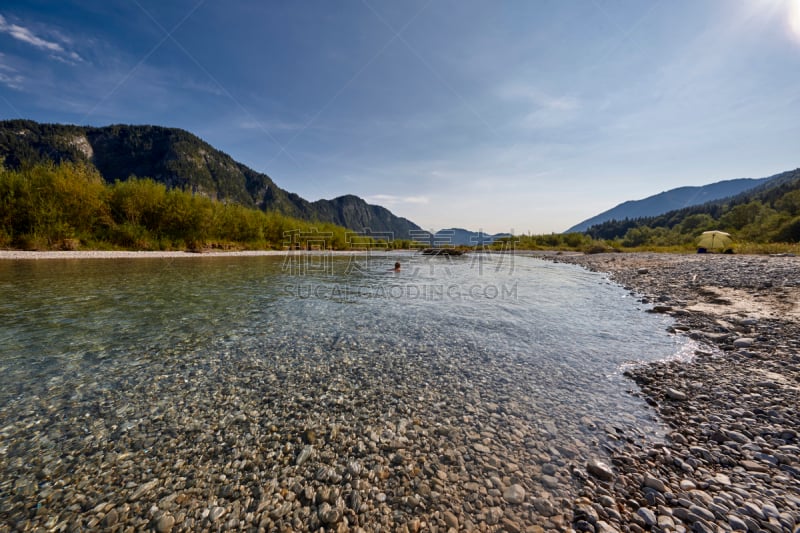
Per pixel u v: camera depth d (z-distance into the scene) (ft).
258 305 24.91
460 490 7.18
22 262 43.93
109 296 25.94
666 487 7.31
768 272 32.83
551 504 6.82
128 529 6.05
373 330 19.12
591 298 29.81
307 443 8.69
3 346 15.23
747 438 9.04
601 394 11.80
